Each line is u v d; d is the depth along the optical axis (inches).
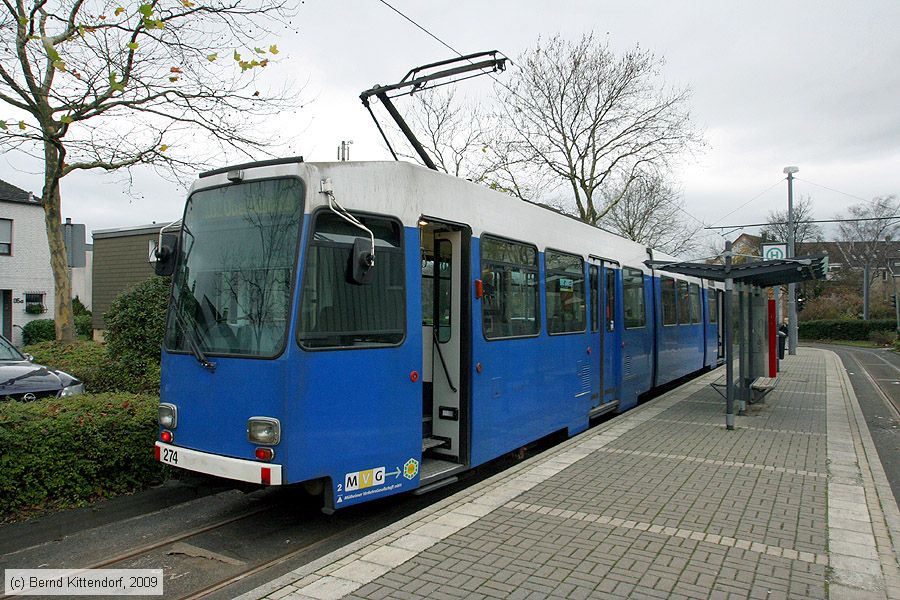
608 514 229.9
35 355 510.0
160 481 293.6
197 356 220.8
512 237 311.4
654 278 554.9
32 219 1153.4
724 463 308.0
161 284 431.8
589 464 305.3
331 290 216.5
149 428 289.4
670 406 496.4
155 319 422.9
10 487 243.0
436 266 284.5
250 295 216.5
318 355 209.9
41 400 290.0
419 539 204.4
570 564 185.0
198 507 268.5
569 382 370.0
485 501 245.4
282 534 236.5
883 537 207.9
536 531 211.9
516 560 187.8
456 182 271.3
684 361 649.6
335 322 216.4
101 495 273.4
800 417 446.9
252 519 253.4
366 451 223.3
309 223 212.2
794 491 260.4
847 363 1115.9
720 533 210.8
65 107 456.1
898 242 2358.5
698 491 259.6
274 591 168.1
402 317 239.3
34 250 1155.9
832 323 2112.5
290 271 209.8
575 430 378.6
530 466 301.4
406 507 271.4
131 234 1026.1
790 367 883.4
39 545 224.1
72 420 263.3
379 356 228.8
